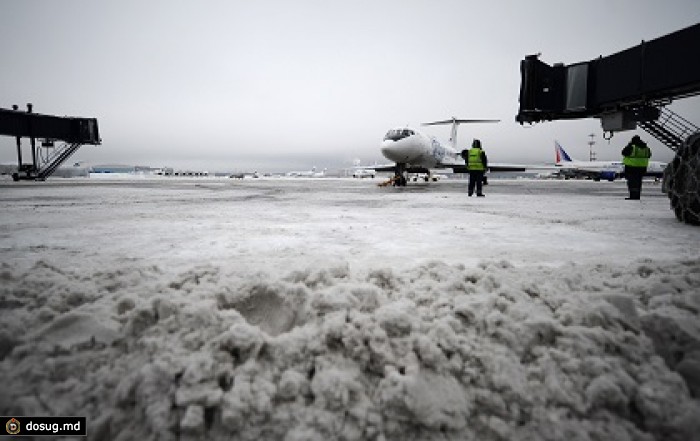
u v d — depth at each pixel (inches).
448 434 51.7
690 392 57.9
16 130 1171.9
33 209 345.7
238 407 50.8
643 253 151.8
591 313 69.7
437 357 58.7
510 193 660.1
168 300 70.1
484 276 88.5
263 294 79.1
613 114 653.9
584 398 55.2
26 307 76.6
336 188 858.1
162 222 251.3
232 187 917.2
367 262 131.8
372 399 55.3
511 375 57.6
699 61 495.2
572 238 188.7
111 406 53.3
